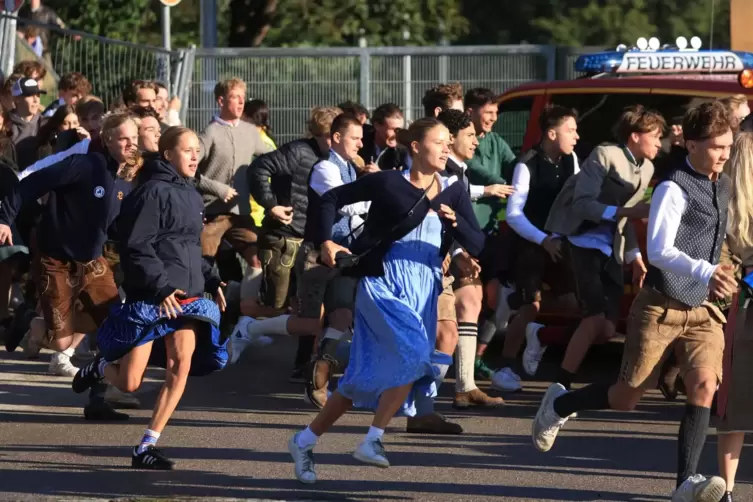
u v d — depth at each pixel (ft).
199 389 75.41
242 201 87.71
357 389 52.70
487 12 267.39
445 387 76.84
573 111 73.67
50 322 71.41
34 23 107.96
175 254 55.98
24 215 73.82
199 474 56.03
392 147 72.64
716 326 50.44
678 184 49.14
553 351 89.15
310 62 128.98
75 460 58.13
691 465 49.32
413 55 128.67
